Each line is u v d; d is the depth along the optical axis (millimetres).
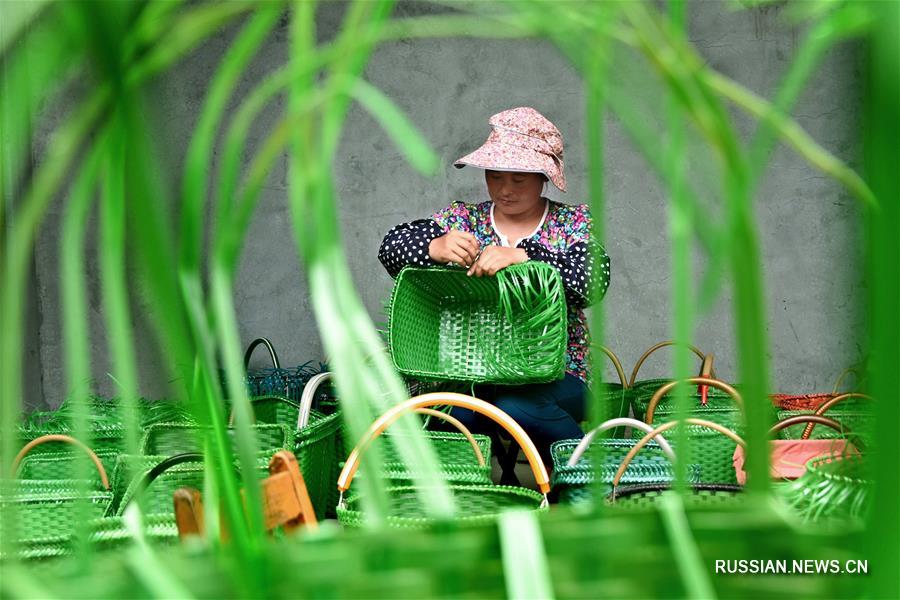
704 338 4164
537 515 375
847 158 4129
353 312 316
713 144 301
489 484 1589
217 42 4309
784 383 4195
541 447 2244
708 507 372
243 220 301
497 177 2332
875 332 293
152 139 273
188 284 303
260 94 287
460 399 1383
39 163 3561
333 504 2182
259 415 2324
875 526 303
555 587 369
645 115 554
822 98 4133
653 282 4262
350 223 4418
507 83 4348
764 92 4156
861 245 301
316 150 309
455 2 280
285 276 4426
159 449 1654
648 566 371
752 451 363
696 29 4215
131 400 307
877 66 270
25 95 232
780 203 4191
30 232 249
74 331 277
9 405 252
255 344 3236
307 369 4406
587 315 3240
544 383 2166
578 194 4305
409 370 2107
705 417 1881
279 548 355
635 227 4273
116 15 236
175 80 4273
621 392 2463
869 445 311
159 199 283
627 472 1608
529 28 283
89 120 251
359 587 357
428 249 2186
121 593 326
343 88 265
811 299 4172
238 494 350
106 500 1441
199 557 345
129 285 302
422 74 4387
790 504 691
